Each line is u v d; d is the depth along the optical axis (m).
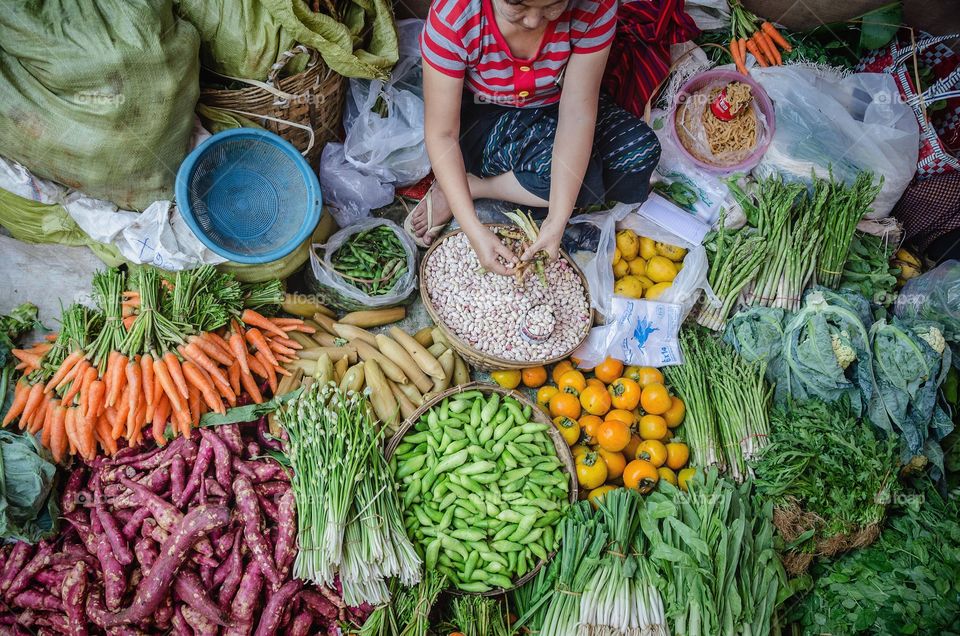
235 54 2.26
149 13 2.00
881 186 2.70
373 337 2.64
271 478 2.26
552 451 2.43
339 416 2.23
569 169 2.34
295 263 2.55
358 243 2.66
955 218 2.97
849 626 2.21
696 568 2.15
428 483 2.32
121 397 2.19
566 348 2.57
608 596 2.15
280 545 2.14
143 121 2.07
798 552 2.29
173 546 2.04
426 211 2.80
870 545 2.34
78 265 2.49
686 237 2.76
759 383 2.59
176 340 2.25
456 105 2.25
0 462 2.06
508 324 2.55
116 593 2.03
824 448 2.38
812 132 2.79
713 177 2.83
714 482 2.35
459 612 2.18
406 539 2.20
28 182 2.19
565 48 2.18
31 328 2.38
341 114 2.77
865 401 2.52
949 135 3.06
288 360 2.50
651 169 2.59
